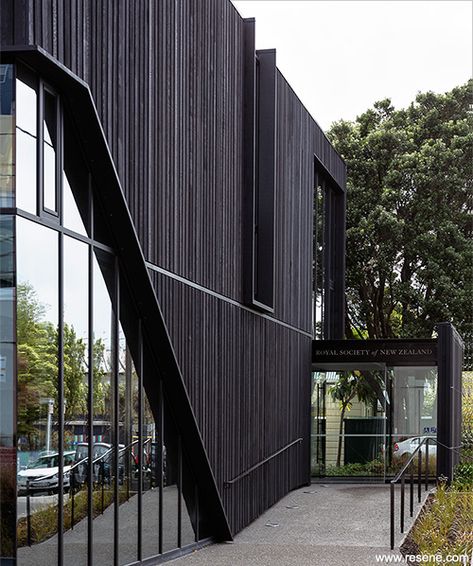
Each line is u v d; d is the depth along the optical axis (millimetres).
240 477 13227
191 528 11594
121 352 9281
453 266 32000
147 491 10023
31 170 7203
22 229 7004
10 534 6820
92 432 8391
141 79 9469
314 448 20078
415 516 13945
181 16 10898
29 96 7207
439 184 32375
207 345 11883
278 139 16469
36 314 7262
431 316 32031
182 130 10891
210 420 11914
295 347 18422
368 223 31953
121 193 8578
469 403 26188
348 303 33094
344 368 20141
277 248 16422
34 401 7203
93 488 8406
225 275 12898
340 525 13469
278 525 13742
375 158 33438
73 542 7922
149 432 10148
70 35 7645
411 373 19828
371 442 19844
